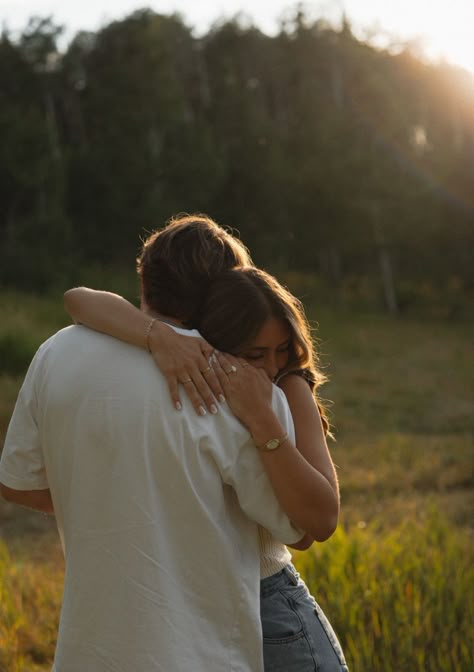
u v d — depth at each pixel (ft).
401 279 114.73
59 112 117.70
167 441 5.26
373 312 102.83
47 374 5.59
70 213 102.83
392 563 14.64
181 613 5.26
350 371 60.39
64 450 5.49
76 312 5.70
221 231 6.19
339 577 13.67
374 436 38.91
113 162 102.63
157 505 5.29
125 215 100.68
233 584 5.40
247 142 110.01
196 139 105.50
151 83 106.63
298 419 5.80
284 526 5.52
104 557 5.32
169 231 6.05
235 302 5.67
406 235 107.45
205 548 5.34
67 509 5.58
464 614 12.55
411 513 24.61
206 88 127.65
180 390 5.37
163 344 5.40
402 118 113.19
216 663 5.32
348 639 11.66
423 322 97.96
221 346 5.66
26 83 108.99
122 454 5.29
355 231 107.24
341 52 115.65
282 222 108.78
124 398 5.32
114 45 114.42
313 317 89.86
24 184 91.40
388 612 12.53
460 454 33.68
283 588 5.90
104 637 5.29
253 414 5.34
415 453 33.78
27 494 6.05
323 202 107.55
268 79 128.77
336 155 107.65
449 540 16.70
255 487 5.42
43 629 13.65
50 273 87.45
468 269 112.98
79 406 5.41
